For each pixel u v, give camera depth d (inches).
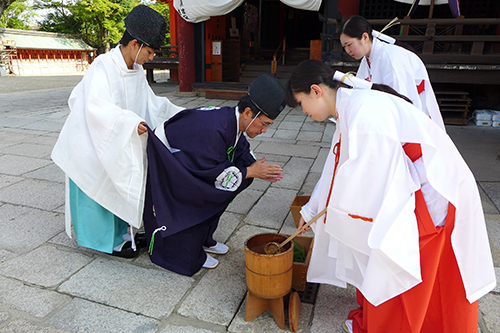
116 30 1165.1
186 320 73.7
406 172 53.5
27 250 98.7
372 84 58.9
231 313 76.0
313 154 192.7
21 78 756.0
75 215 94.0
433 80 265.0
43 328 70.5
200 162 76.4
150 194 86.3
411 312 58.2
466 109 260.4
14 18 1183.6
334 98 60.8
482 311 76.7
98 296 80.4
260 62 487.2
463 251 57.3
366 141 53.6
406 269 53.0
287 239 70.9
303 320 74.4
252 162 90.4
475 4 300.8
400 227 52.5
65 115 283.4
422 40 256.5
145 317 74.3
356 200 56.8
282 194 139.6
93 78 80.4
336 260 69.6
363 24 106.3
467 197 54.9
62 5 1149.1
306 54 504.7
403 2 302.5
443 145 53.1
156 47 83.0
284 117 282.2
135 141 79.7
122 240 97.3
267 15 529.0
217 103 342.3
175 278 88.0
